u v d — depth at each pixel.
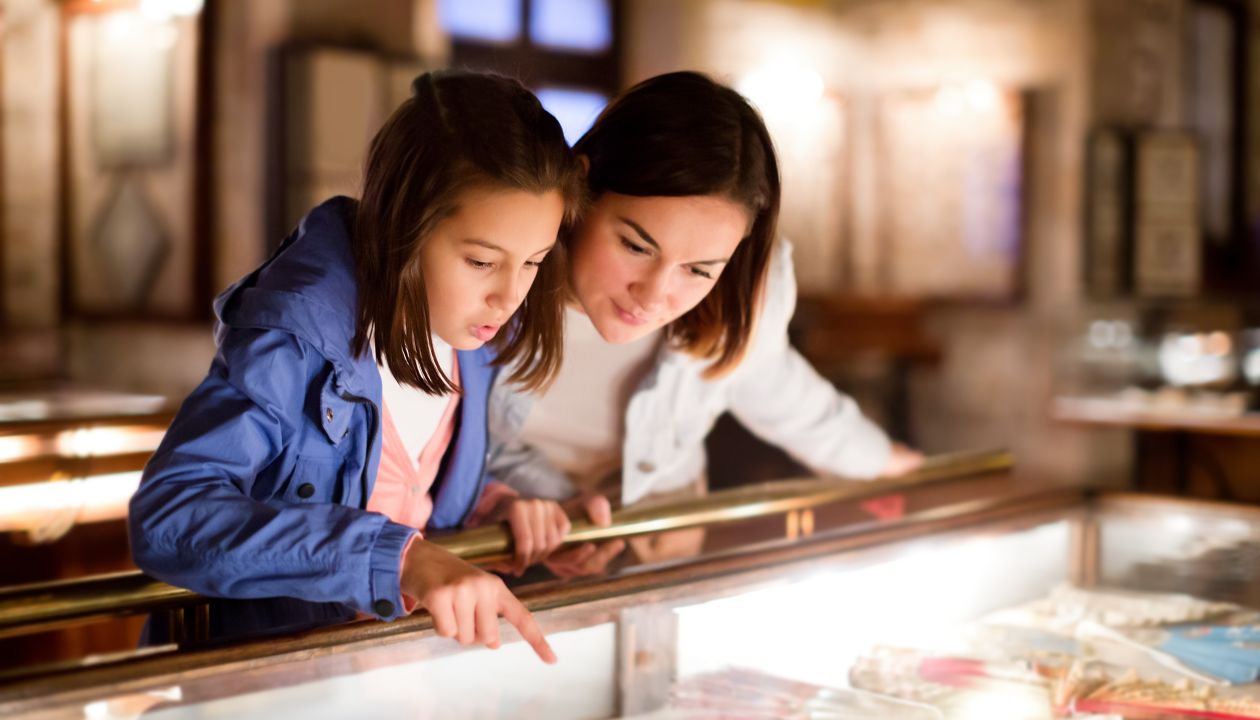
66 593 0.84
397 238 0.95
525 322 1.16
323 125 4.38
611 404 1.54
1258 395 5.07
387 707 0.75
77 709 0.68
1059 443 6.01
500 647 0.86
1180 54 6.33
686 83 1.14
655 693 0.83
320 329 0.96
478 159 0.92
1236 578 1.20
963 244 6.32
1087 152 5.93
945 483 1.46
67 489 1.95
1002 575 1.15
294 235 1.06
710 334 1.38
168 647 0.75
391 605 0.84
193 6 4.55
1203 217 6.48
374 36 4.64
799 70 6.20
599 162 1.14
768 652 0.91
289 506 0.87
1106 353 5.90
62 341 5.15
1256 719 0.86
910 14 6.43
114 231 4.97
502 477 1.43
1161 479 4.66
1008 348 6.20
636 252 1.13
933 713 0.84
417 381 1.01
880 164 6.61
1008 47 6.14
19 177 5.16
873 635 0.97
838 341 6.04
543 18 5.41
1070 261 5.99
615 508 1.15
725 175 1.10
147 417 2.18
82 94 5.04
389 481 1.13
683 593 0.96
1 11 5.07
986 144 6.20
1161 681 0.93
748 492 1.25
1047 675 0.92
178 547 0.86
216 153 4.65
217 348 0.99
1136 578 1.20
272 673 0.76
